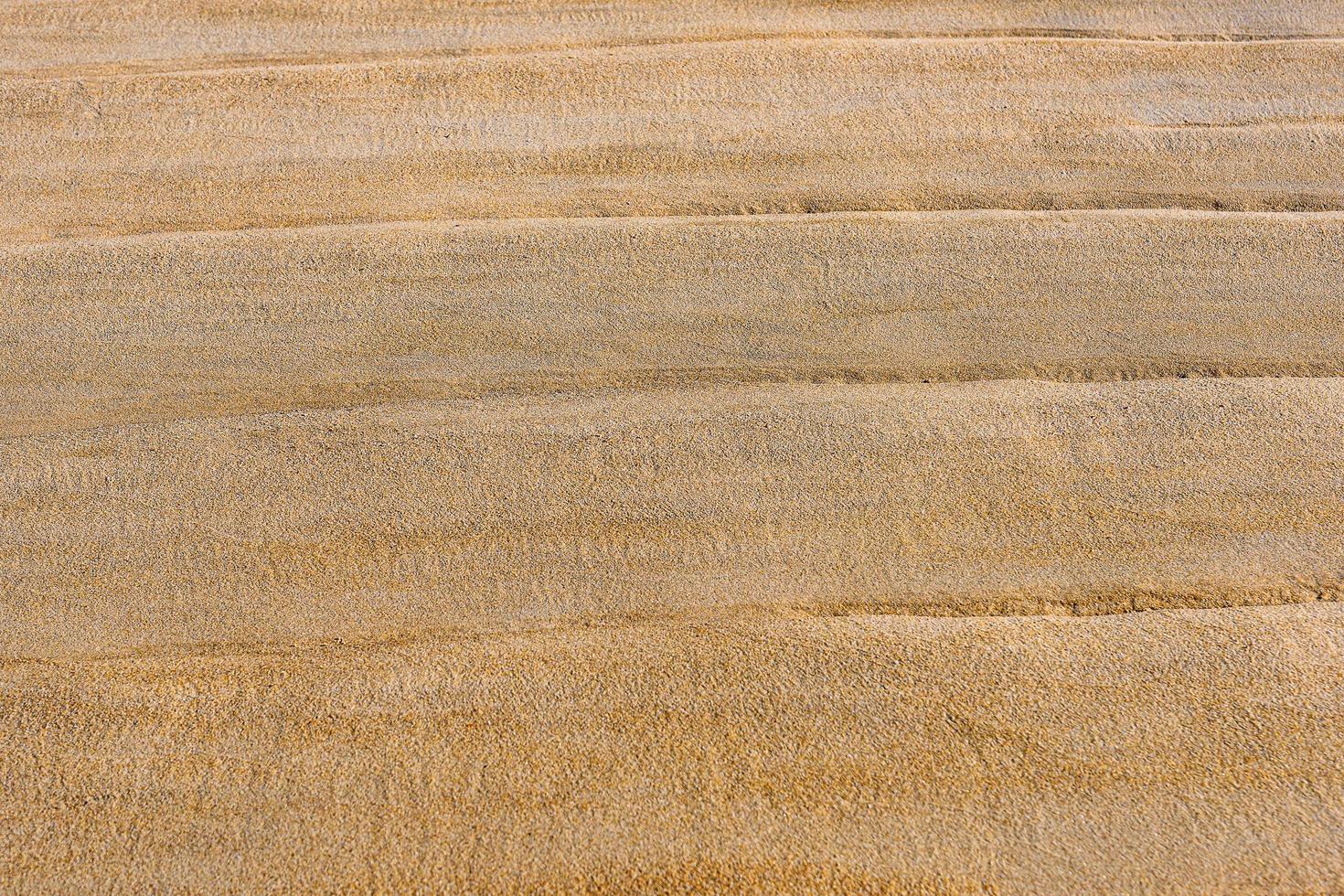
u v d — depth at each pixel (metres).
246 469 5.40
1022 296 6.05
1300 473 5.32
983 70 7.07
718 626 4.92
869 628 4.89
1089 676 4.69
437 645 4.88
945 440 5.46
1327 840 4.22
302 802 4.39
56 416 5.62
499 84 7.03
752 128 6.79
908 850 4.23
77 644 4.90
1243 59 7.15
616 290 6.08
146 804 4.40
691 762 4.47
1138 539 5.14
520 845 4.27
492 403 5.67
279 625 4.95
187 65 7.18
